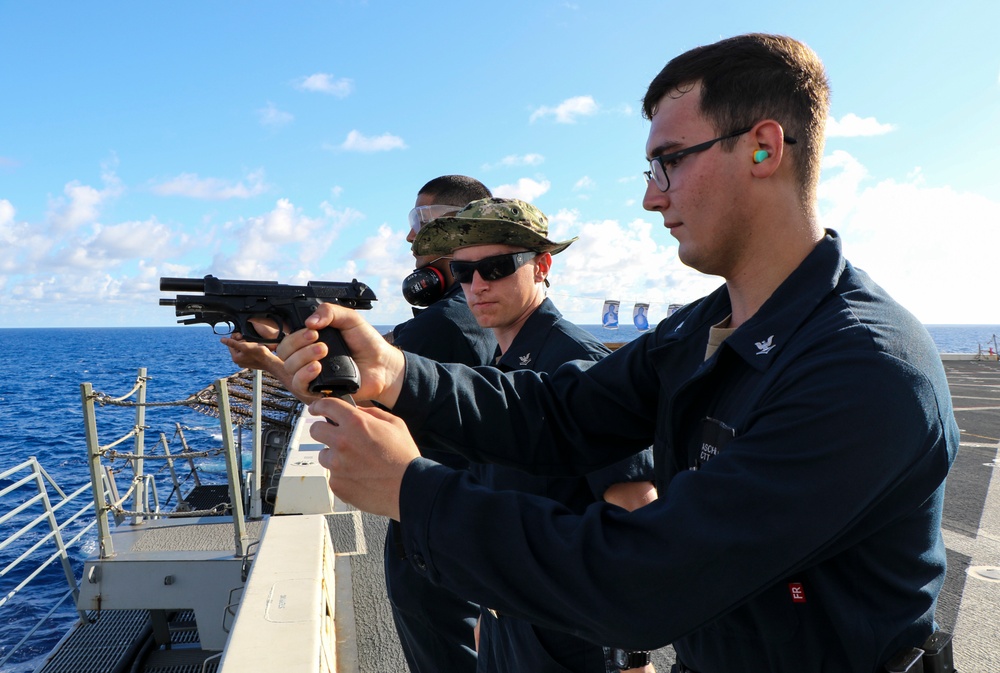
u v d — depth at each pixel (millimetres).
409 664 3291
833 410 1031
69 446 34000
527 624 2191
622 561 1028
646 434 1773
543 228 2730
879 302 1217
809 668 1185
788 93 1269
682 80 1329
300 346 1367
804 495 1013
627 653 2121
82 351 165125
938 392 1111
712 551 1012
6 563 14250
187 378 77000
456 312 3127
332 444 1171
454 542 1098
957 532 5035
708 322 1521
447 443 1630
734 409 1294
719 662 1298
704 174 1304
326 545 4617
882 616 1161
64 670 5855
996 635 3352
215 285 1574
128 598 5797
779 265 1317
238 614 3012
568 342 2494
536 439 1718
